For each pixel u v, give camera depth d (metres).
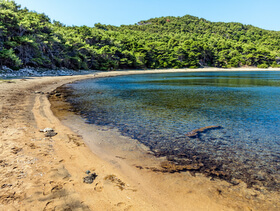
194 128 9.48
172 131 9.01
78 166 5.47
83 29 91.81
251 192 4.48
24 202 3.73
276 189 4.61
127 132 8.84
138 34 154.62
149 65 107.00
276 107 14.46
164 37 152.75
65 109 13.44
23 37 44.75
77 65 67.50
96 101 16.91
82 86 29.62
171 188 4.59
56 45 59.88
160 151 6.80
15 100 14.84
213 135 8.47
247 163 5.96
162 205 3.97
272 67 122.31
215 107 14.57
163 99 18.25
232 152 6.76
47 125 9.32
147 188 4.57
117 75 67.19
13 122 9.14
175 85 32.66
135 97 19.44
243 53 131.88
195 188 4.61
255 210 3.87
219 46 136.50
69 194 4.11
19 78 34.00
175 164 5.84
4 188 4.13
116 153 6.56
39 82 30.27
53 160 5.66
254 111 13.18
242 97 19.50
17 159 5.49
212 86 30.91
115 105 15.20
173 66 113.00
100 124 10.02
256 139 8.00
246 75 67.56
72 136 8.00
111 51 85.81
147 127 9.60
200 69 112.06
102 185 4.57
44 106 13.78
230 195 4.36
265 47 143.38
